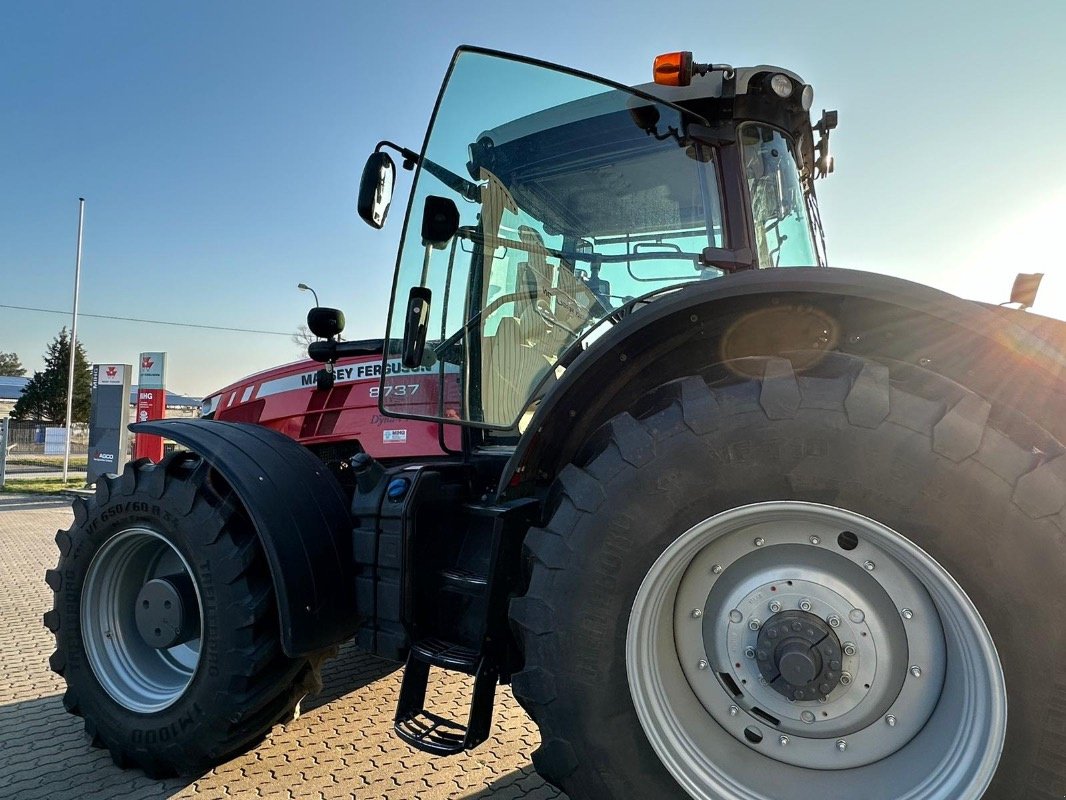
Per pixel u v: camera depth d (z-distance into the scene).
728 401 1.52
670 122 2.22
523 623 1.59
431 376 2.29
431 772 2.32
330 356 3.31
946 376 1.65
